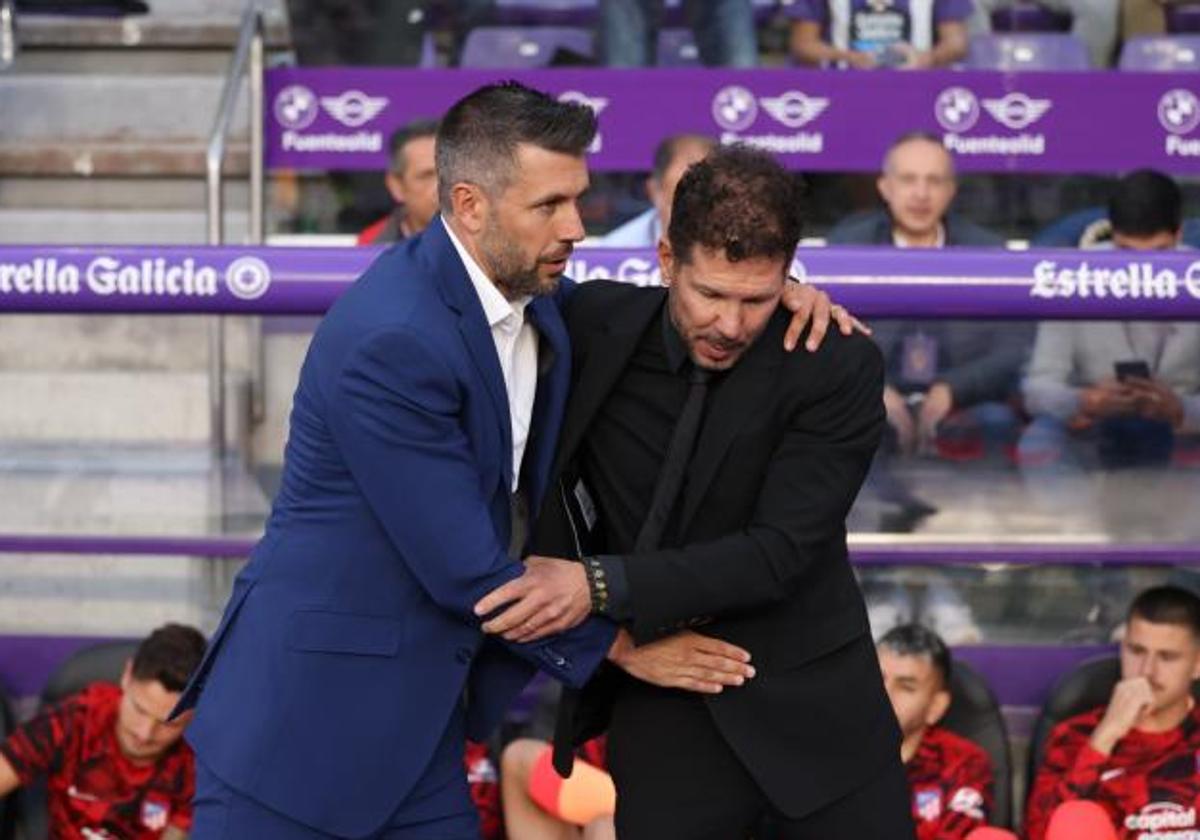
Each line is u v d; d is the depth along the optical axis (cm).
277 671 1116
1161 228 2075
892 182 2109
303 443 1120
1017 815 1680
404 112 2236
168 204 2286
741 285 1036
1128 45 2361
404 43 2316
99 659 1639
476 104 1085
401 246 1130
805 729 1134
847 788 1139
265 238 2197
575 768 1540
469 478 1089
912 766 1593
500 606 1076
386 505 1085
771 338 1110
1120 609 1714
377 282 1105
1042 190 2227
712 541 1118
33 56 2397
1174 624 1573
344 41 2309
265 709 1116
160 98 2347
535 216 1074
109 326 1948
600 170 2236
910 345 1838
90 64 2403
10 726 1638
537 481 1135
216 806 1132
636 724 1168
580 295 1171
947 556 1711
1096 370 1838
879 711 1159
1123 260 1361
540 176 1068
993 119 2231
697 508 1112
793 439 1109
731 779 1152
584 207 2211
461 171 1081
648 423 1123
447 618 1125
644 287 1159
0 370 1933
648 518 1117
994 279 1359
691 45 2319
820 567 1146
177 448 1902
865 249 1366
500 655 1177
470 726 1188
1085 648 1708
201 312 1375
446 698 1127
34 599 1723
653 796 1158
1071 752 1595
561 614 1082
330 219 2228
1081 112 2228
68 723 1585
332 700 1112
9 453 1875
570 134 1072
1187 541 1725
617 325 1130
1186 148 2231
